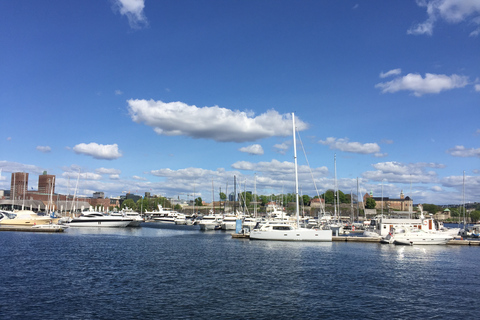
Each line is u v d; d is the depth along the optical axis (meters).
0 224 102.12
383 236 82.12
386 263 51.41
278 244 72.75
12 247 62.69
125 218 117.31
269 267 46.53
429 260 55.06
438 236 76.81
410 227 81.12
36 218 104.69
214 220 124.88
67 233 94.38
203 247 67.31
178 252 60.12
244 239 83.00
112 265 46.94
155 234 99.06
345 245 73.12
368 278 40.91
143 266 46.50
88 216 114.25
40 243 69.75
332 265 48.75
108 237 86.38
